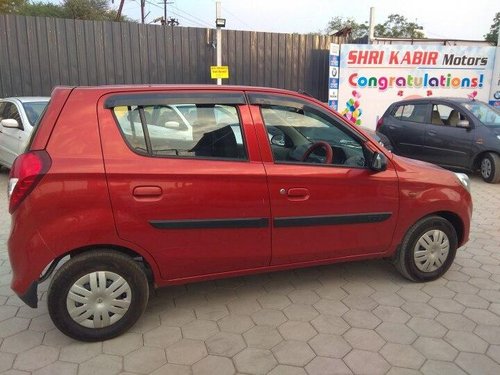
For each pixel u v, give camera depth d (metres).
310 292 3.92
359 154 3.75
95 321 3.12
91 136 3.03
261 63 13.59
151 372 2.84
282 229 3.45
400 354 3.00
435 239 4.01
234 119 3.37
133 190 3.02
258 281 4.14
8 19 11.09
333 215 3.58
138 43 12.29
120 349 3.08
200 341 3.18
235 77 13.39
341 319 3.46
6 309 3.64
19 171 2.90
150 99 3.19
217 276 3.42
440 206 3.95
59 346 3.12
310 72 14.22
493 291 3.92
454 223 4.21
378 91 13.87
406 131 9.98
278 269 3.59
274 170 3.38
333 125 3.71
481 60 14.12
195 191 3.16
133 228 3.05
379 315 3.51
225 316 3.53
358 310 3.60
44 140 2.97
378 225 3.77
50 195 2.88
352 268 4.41
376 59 13.64
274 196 3.37
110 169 2.98
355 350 3.05
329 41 14.26
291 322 3.42
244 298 3.82
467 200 4.12
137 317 3.25
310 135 3.67
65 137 2.99
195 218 3.19
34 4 41.00
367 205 3.68
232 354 3.02
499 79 14.27
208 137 3.29
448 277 4.21
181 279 3.33
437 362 2.92
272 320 3.46
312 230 3.55
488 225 5.86
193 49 12.81
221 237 3.29
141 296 3.22
